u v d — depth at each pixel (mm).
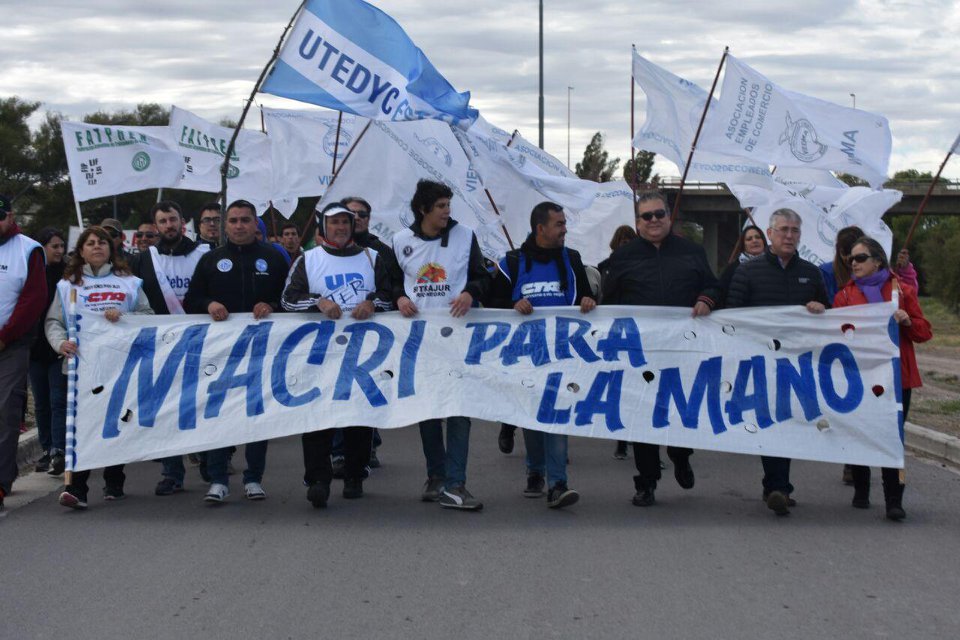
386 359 7582
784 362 7562
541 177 10648
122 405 7492
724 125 10219
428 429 7637
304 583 5648
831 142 10258
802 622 5043
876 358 7465
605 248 14195
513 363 7594
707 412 7547
